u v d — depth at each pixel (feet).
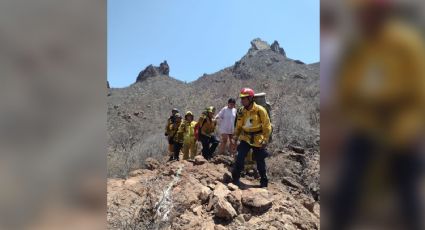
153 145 39.06
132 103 115.75
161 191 16.22
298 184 20.49
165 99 114.73
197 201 16.33
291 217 15.75
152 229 13.57
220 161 21.74
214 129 26.81
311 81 74.23
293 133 29.50
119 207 14.67
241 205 15.94
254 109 18.34
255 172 21.07
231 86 96.37
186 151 28.66
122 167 26.78
